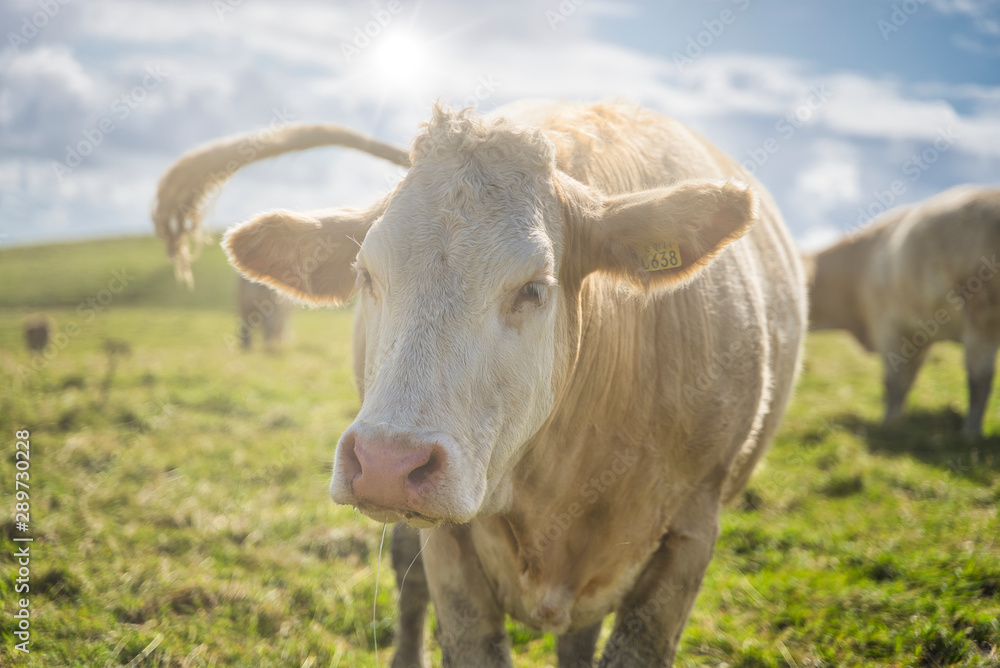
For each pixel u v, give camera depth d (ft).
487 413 7.57
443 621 10.04
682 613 10.32
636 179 10.54
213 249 134.21
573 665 12.21
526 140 8.45
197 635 13.26
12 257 127.44
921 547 16.61
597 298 9.22
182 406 30.22
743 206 8.10
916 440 26.40
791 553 17.44
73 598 13.89
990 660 11.93
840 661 12.72
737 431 10.80
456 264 7.59
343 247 9.37
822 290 35.96
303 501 20.47
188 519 18.61
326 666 13.24
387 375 7.24
